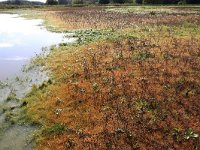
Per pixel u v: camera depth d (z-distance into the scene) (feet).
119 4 412.16
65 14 254.27
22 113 59.00
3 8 415.44
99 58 89.15
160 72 74.84
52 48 111.75
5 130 53.36
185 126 49.93
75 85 68.74
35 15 268.41
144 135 48.08
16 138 50.72
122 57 88.94
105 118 53.72
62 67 83.97
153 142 46.29
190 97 60.34
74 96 63.16
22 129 53.42
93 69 79.20
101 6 378.94
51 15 253.85
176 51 94.48
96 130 50.34
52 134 50.47
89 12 268.41
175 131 48.70
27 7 426.10
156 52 93.76
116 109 56.49
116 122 52.21
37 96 65.77
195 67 78.02
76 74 76.28
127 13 241.76
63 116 55.77
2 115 58.90
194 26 150.30
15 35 151.84
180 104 57.47
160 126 50.31
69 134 50.06
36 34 151.94
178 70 75.97
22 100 64.59
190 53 91.81
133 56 89.66
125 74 74.23
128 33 133.90
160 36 122.21
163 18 191.93
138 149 44.98
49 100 62.64
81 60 88.38
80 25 174.91
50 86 70.69
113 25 168.35
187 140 46.37
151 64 81.41
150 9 281.74
